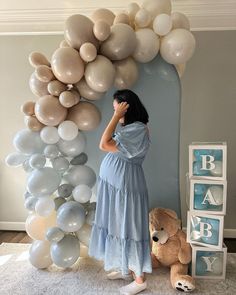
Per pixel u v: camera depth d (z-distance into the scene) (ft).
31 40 9.22
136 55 7.07
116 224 6.64
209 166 6.98
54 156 7.09
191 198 7.12
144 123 6.53
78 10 8.71
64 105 6.73
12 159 7.29
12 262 7.98
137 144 6.23
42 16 8.88
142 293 6.71
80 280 7.20
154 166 8.03
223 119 8.95
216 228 6.98
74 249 7.19
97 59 6.64
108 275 7.25
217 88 8.86
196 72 8.86
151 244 7.77
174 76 7.64
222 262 7.15
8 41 9.29
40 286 6.95
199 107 8.97
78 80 6.78
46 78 6.82
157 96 7.77
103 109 7.86
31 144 7.02
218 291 6.77
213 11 8.38
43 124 7.09
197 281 7.13
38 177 6.86
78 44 6.64
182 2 8.30
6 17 8.96
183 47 6.91
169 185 8.05
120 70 7.00
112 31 6.70
